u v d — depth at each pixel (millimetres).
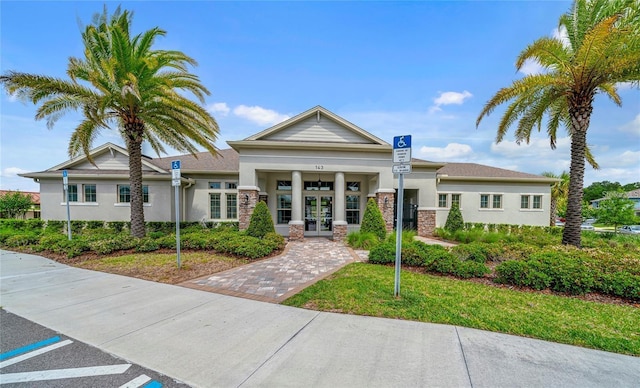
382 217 13258
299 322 4293
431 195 17609
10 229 16109
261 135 13984
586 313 4742
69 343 3686
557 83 9797
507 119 11328
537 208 20188
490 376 2967
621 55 8570
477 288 6039
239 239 10203
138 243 10102
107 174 16031
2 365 3180
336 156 14164
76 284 6457
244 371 3043
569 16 9898
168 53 10992
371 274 7066
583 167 10266
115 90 10094
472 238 13680
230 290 5969
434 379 2900
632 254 8281
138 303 5172
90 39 10211
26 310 4848
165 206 16500
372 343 3637
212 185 17469
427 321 4336
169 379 2916
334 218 15477
